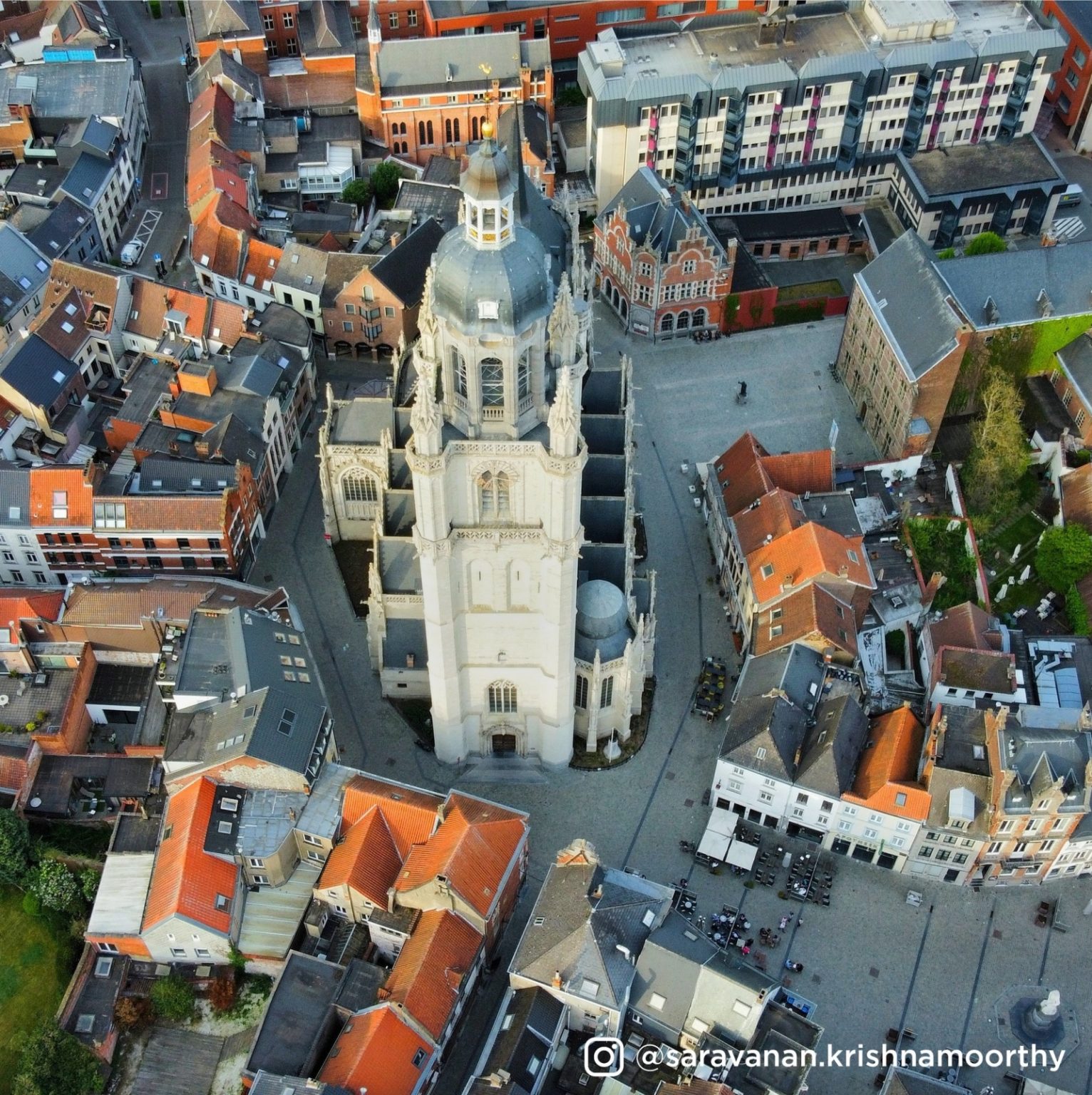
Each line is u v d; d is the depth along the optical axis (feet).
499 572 335.06
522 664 365.81
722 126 574.15
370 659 431.43
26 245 532.32
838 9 598.75
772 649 401.49
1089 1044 342.23
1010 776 348.79
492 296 271.28
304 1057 314.55
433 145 626.64
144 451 453.17
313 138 621.31
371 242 558.15
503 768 400.88
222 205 549.54
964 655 402.31
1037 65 574.97
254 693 361.71
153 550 436.76
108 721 407.85
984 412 502.38
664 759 405.80
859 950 359.87
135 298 512.22
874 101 578.66
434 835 344.08
